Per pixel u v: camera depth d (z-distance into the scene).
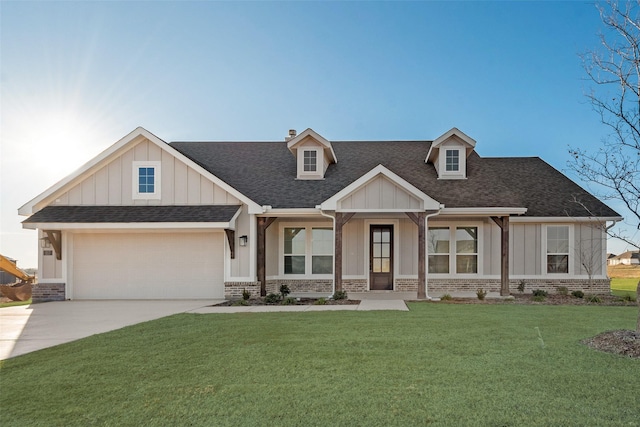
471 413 4.12
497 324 8.54
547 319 9.14
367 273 16.19
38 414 4.29
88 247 14.95
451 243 16.11
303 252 16.36
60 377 5.43
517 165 18.84
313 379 5.17
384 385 4.91
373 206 13.74
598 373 5.26
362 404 4.37
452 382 4.98
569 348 6.48
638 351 6.08
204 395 4.70
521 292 15.40
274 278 16.09
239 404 4.43
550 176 17.84
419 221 13.62
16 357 6.49
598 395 4.54
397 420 3.99
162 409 4.34
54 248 14.58
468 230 16.16
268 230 16.03
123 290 14.84
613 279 27.09
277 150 18.81
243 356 6.25
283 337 7.49
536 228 15.92
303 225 16.38
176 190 14.81
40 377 5.45
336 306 11.91
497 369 5.45
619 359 5.86
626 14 8.12
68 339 7.89
